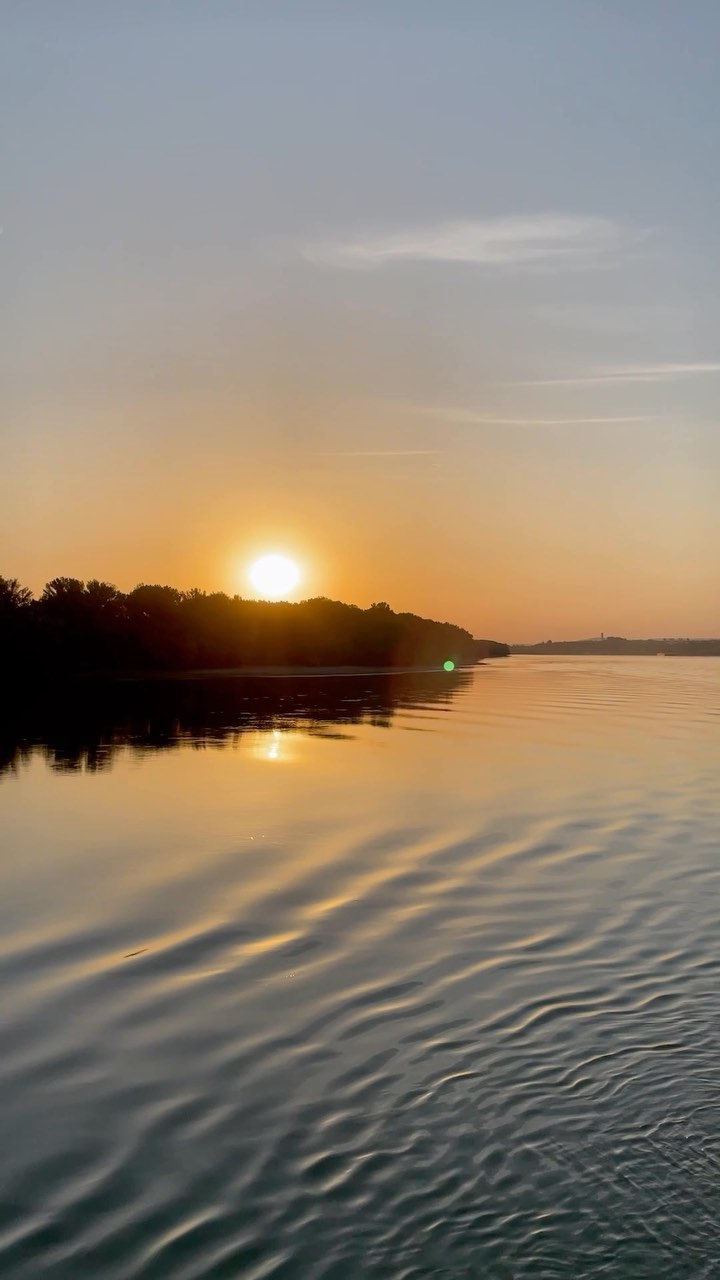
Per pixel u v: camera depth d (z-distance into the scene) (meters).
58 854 15.03
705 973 9.58
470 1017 8.63
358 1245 5.60
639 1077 7.42
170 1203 6.01
